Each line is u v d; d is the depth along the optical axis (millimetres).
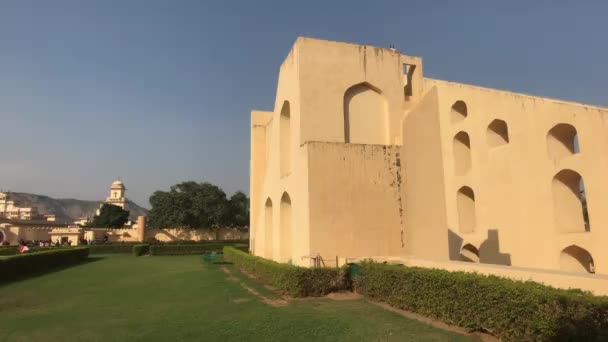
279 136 20812
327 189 15211
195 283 16141
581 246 17047
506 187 21094
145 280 17688
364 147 16047
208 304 11516
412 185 16016
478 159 23141
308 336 7887
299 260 15711
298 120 17406
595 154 16609
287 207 19984
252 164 28531
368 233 15391
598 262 16266
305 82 17734
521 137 20328
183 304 11625
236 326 8773
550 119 18781
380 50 19641
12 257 18938
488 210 22203
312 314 9812
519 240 20141
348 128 18609
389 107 19250
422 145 15258
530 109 19922
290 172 18094
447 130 25719
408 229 15961
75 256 29312
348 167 15656
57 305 11859
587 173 16891
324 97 17938
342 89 18406
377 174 16016
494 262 21438
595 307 5840
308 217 14812
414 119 16031
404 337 7641
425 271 9477
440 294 8781
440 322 8727
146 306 11453
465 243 23641
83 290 14859
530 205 19625
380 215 15695
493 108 22219
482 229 22531
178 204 58125
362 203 15555
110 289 15016
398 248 15672
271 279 14852
